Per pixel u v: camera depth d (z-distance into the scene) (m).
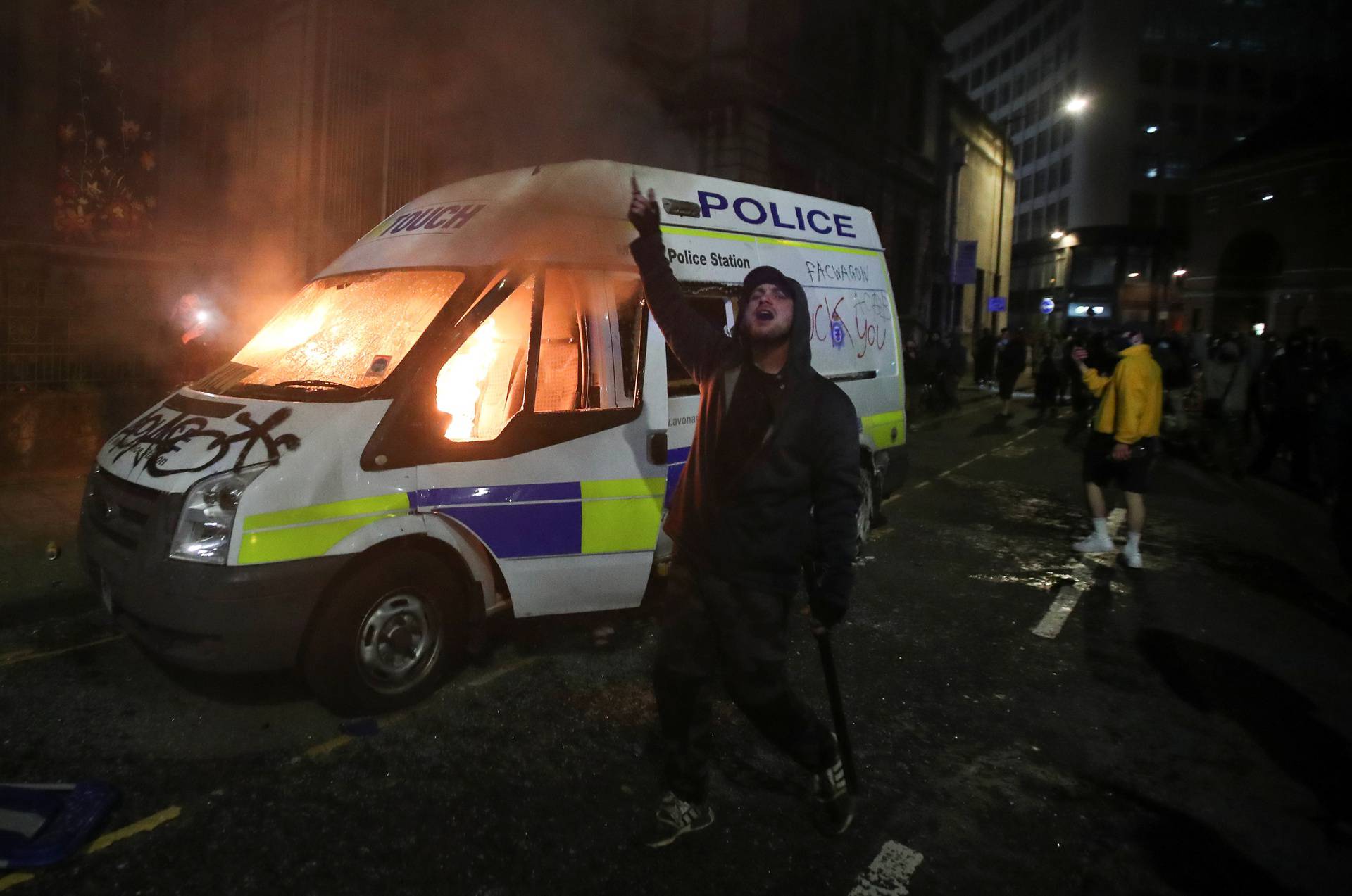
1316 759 3.59
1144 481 6.29
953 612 5.23
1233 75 64.38
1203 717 3.95
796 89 18.77
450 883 2.56
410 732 3.42
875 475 6.22
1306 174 43.91
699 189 4.89
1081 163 64.81
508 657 4.16
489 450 3.62
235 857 2.62
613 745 3.40
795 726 2.64
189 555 3.09
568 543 3.85
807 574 2.58
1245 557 6.76
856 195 22.91
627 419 4.04
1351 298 42.44
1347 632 5.13
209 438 3.35
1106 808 3.17
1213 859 2.89
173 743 3.26
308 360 3.82
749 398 2.51
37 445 7.31
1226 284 48.75
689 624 2.60
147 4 9.09
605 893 2.56
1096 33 63.47
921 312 28.38
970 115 34.34
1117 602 5.53
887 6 23.66
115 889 2.46
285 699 3.62
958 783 3.30
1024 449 12.46
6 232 7.92
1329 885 2.77
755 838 2.87
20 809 2.72
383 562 3.40
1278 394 10.51
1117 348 6.38
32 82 8.22
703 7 16.77
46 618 4.43
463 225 4.07
